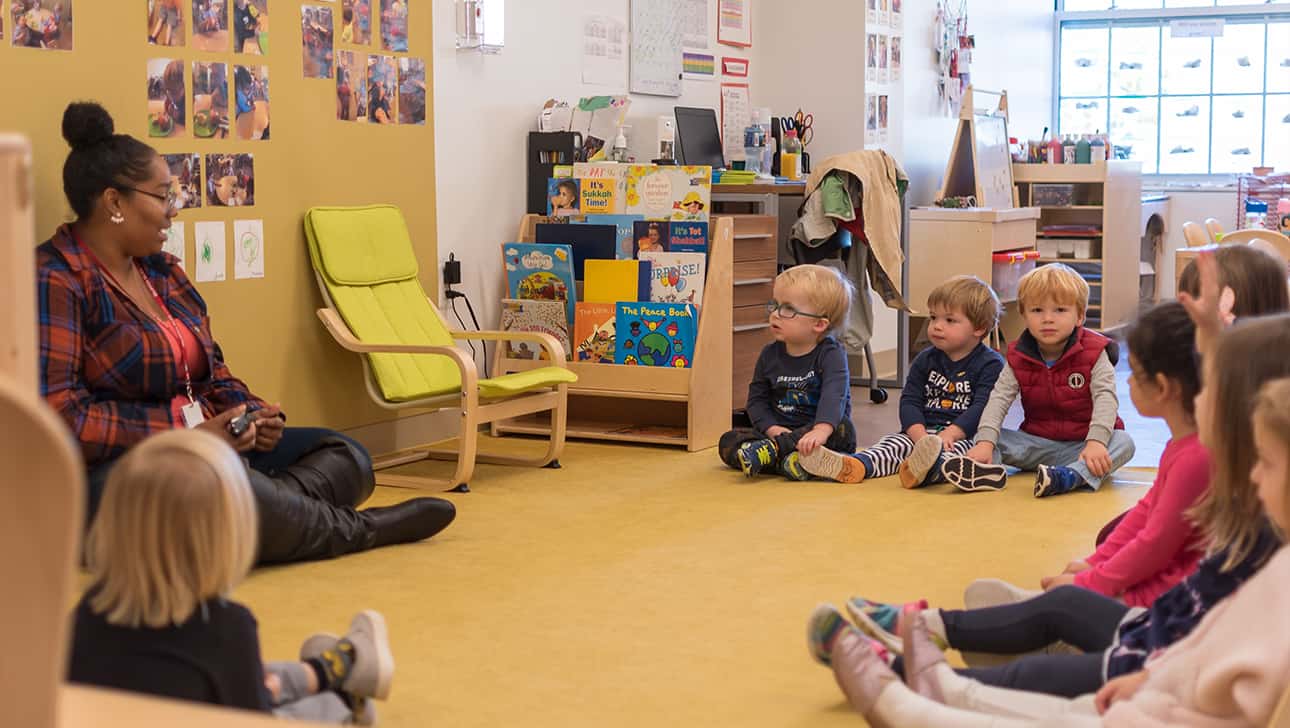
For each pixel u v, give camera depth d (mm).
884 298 5762
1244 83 9547
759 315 5160
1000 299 6867
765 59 6789
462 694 2199
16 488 754
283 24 3977
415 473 4227
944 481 4059
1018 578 2959
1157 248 9633
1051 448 4180
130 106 3492
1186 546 2178
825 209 5461
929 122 7555
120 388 3051
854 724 2076
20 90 3195
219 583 1406
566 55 5309
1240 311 2430
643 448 4688
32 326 1006
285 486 2990
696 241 4730
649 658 2395
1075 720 1529
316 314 4164
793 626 2594
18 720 786
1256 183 8844
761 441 4152
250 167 3889
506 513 3619
